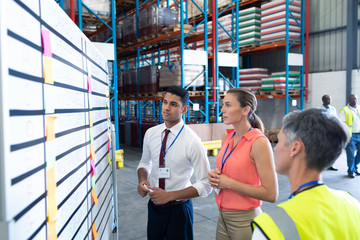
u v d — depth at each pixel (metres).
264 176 1.70
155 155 2.15
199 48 11.60
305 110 0.94
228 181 1.79
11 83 0.56
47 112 0.77
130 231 3.65
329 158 0.87
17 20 0.60
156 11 8.34
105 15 7.15
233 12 9.67
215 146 7.87
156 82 8.57
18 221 0.59
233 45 9.98
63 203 0.90
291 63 9.58
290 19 9.55
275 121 11.52
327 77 9.93
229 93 1.88
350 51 9.23
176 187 2.07
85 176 1.19
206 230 3.65
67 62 0.97
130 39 9.38
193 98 8.84
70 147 0.98
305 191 0.86
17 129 0.59
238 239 1.83
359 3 9.39
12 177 0.56
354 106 5.76
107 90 1.95
